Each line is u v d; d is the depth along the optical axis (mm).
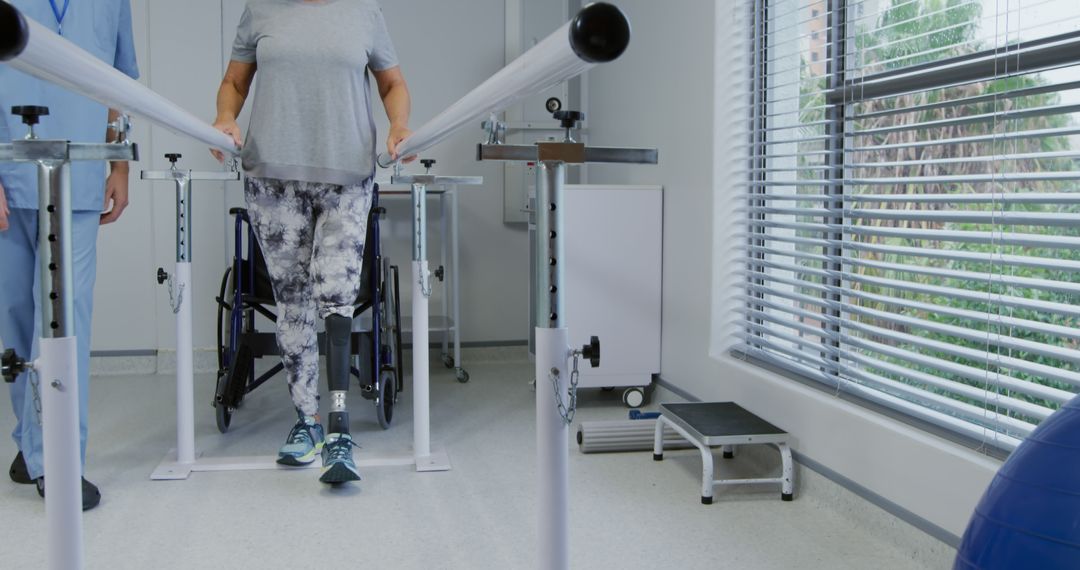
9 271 2357
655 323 3613
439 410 3629
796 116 3018
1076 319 1963
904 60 2447
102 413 3588
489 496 2506
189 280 2752
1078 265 1703
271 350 3393
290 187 2445
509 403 3762
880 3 2523
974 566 1053
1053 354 1749
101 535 2205
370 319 3664
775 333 2881
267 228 2479
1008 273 2006
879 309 2527
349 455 2432
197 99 4383
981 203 2092
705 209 3189
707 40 3148
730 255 3145
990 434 1939
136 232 4414
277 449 3047
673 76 3457
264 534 2209
